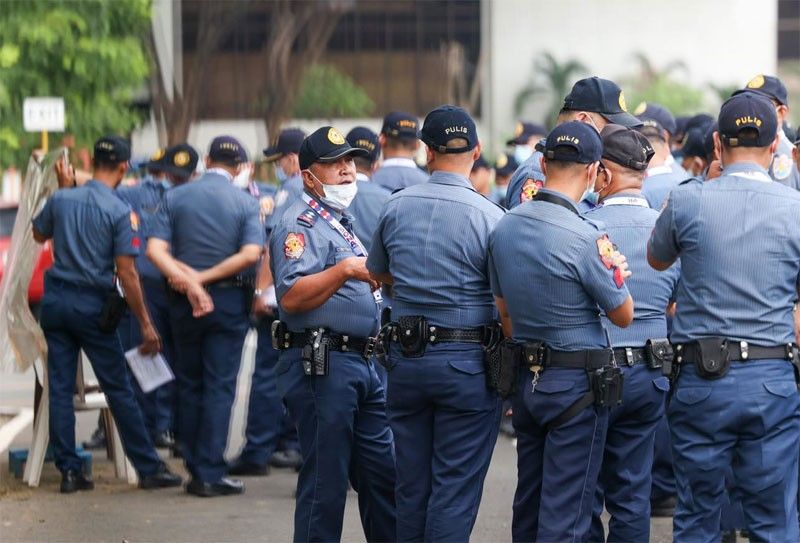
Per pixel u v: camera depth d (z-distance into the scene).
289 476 12.09
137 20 27.84
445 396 7.80
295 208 8.42
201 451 11.08
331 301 8.27
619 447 8.19
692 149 11.73
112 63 26.97
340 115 54.22
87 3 26.77
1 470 12.07
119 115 27.69
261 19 57.34
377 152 11.12
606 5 61.03
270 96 44.28
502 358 7.70
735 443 7.48
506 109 60.75
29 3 26.28
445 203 7.84
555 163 7.59
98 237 10.88
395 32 60.53
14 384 18.41
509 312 7.69
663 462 10.23
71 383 11.16
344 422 8.29
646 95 58.19
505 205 9.05
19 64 26.53
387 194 11.00
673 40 61.41
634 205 8.38
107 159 11.02
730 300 7.36
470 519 7.88
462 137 7.88
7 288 11.22
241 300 11.12
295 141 11.92
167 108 38.69
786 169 9.34
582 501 7.62
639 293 8.18
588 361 7.54
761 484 7.41
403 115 11.80
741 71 61.88
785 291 7.40
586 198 8.77
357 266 8.10
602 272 7.41
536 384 7.62
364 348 8.36
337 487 8.34
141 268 12.77
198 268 11.04
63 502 10.82
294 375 8.38
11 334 11.08
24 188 11.40
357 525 10.12
